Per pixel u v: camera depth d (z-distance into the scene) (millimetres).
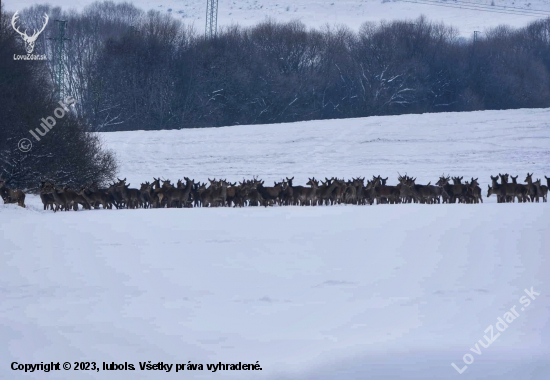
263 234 30297
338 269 21344
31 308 16688
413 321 15094
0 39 61031
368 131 101000
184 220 37625
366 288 18547
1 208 43750
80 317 15758
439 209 44344
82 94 128625
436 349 13023
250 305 16797
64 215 43031
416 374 11734
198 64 137000
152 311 16250
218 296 17844
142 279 20078
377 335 14023
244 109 138375
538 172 77000
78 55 135500
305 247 26094
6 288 19078
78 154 62250
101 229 33031
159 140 98875
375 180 56656
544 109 111188
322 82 144625
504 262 22109
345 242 27328
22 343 13664
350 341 13609
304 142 96125
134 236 29953
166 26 140625
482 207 46188
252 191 51531
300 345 13406
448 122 104562
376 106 144250
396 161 84500
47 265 22578
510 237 28094
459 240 27391
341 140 96312
